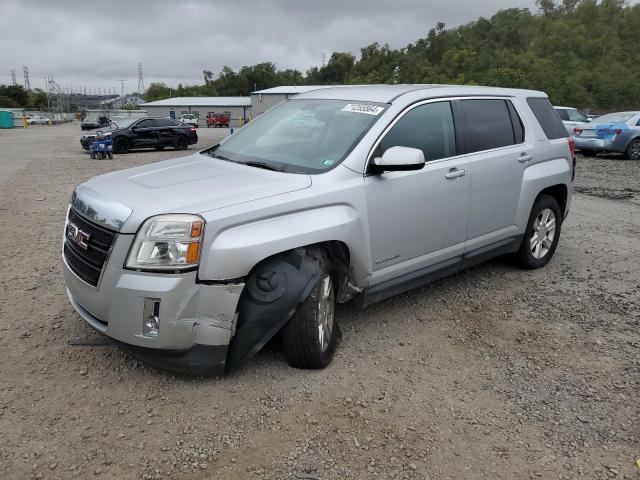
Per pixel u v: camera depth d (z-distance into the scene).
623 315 4.60
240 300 3.22
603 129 16.47
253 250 3.10
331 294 3.68
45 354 3.71
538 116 5.58
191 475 2.64
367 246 3.75
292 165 3.81
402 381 3.50
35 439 2.85
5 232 7.09
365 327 4.27
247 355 3.24
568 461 2.80
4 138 33.78
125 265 3.03
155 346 3.04
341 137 3.94
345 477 2.65
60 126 62.00
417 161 3.62
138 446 2.83
